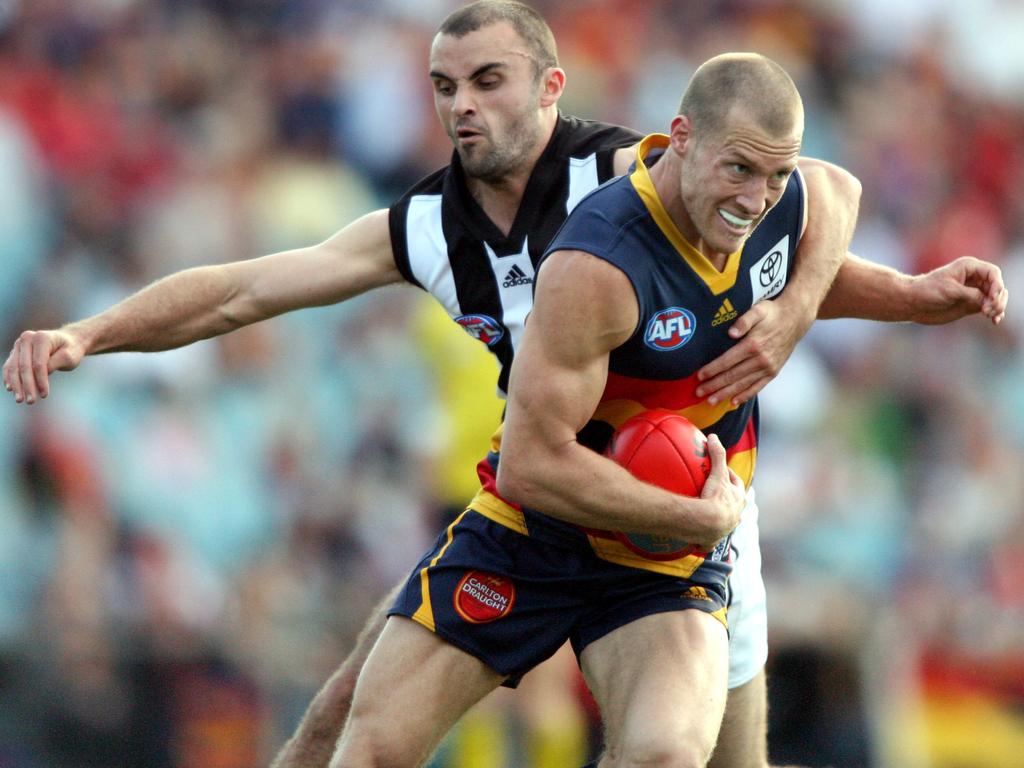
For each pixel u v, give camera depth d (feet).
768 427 136.05
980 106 199.62
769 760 107.86
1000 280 58.13
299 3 157.28
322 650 108.27
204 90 147.02
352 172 148.66
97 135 136.46
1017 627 132.77
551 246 50.34
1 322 120.06
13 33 141.49
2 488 105.29
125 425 112.78
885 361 151.12
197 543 111.96
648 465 50.98
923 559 136.05
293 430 120.06
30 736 96.78
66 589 102.06
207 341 120.47
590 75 168.66
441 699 53.72
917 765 119.24
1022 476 150.20
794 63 187.21
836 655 111.24
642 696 51.08
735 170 47.91
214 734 101.76
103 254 127.75
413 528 116.78
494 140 56.65
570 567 53.88
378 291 127.65
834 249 54.95
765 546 121.60
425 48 157.58
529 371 49.42
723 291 51.37
